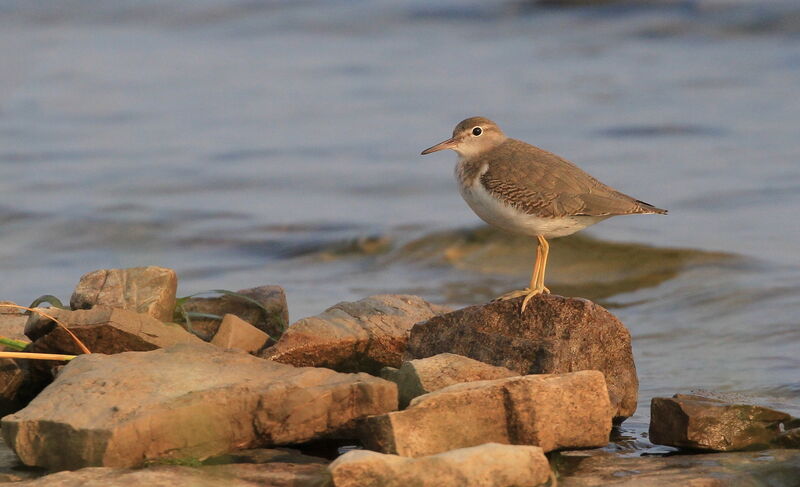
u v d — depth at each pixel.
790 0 31.42
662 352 12.02
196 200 20.19
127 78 31.47
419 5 36.72
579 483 7.29
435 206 19.64
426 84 29.31
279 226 18.61
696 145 22.59
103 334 9.34
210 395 7.65
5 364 9.62
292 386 7.87
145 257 17.14
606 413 7.99
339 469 6.63
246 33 36.16
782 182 19.62
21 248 17.61
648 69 29.39
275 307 11.24
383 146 23.86
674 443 8.34
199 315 10.80
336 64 32.06
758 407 8.36
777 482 7.43
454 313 9.66
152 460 7.38
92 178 21.80
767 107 25.08
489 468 6.76
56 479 6.92
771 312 13.29
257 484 6.96
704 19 32.06
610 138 23.55
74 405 7.57
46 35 37.16
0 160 23.33
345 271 16.44
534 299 9.41
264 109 27.56
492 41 33.47
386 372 8.69
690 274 15.36
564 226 10.27
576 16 34.19
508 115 25.84
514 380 7.78
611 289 15.20
